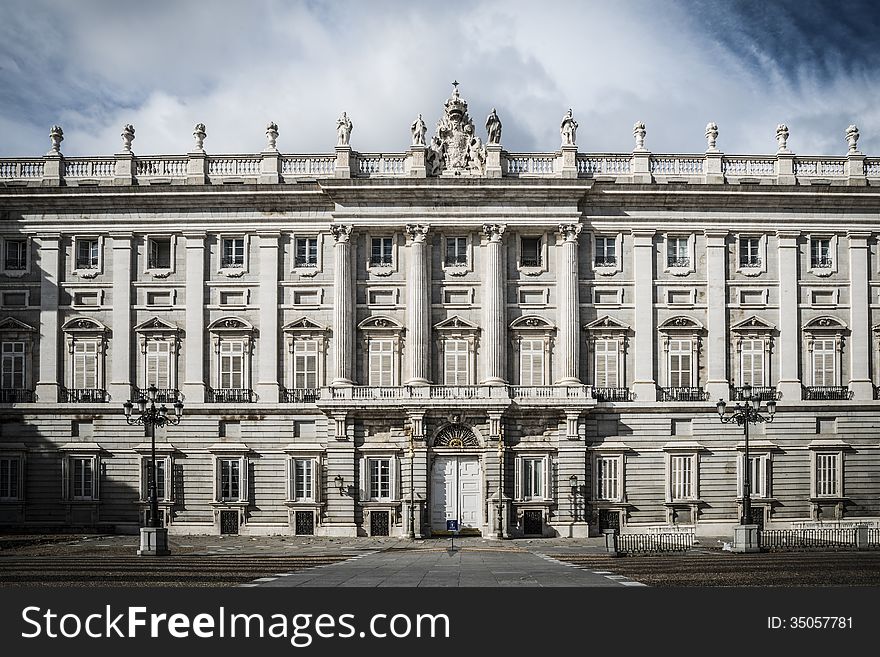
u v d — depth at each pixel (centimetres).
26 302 6694
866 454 6625
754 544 4750
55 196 6631
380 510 6394
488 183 6531
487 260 6606
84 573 3669
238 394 6588
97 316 6681
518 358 6625
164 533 4781
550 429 6494
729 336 6700
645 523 6481
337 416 6372
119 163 6762
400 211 6594
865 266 6744
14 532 6397
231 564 4166
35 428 6569
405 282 6644
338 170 6569
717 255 6706
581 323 6644
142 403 5128
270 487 6512
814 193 6681
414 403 6325
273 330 6619
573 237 6594
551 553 4953
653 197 6675
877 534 4991
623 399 6588
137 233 6712
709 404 6569
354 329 6594
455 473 6450
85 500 6519
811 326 6700
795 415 6612
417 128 6606
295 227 6688
